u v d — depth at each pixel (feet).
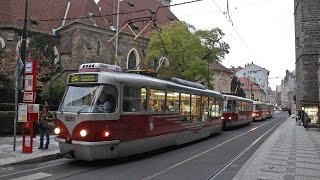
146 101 49.67
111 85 43.50
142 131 48.34
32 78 50.44
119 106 43.96
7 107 84.94
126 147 44.91
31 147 49.34
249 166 41.24
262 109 187.93
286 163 43.93
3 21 143.33
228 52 140.87
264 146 61.82
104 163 44.50
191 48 128.77
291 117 238.68
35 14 155.94
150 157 50.55
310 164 43.65
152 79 52.34
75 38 153.89
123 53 167.53
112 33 163.94
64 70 139.44
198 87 74.02
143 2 196.75
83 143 40.37
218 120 85.46
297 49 159.12
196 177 36.68
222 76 288.30
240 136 85.56
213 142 71.72
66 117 42.45
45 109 53.72
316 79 132.36
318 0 133.69
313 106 111.65
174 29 129.70
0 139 64.34
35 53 137.69
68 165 42.91
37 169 40.14
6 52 132.98
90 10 159.63
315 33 133.39
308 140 73.41
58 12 166.20
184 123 62.69
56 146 56.13
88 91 43.14
